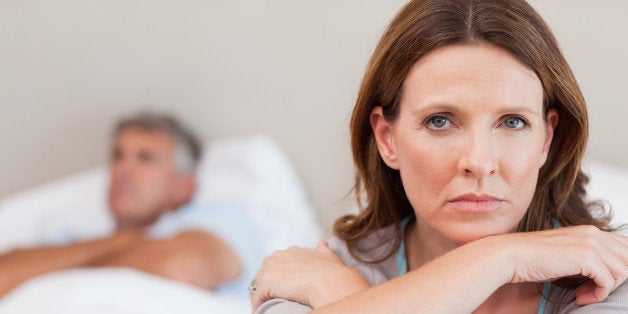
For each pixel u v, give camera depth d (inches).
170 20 91.7
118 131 90.0
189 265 79.9
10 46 95.3
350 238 38.9
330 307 30.5
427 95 30.4
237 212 83.6
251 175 86.0
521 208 31.2
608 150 76.6
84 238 87.5
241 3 89.2
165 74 92.7
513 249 30.0
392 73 31.8
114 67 93.8
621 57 75.2
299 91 88.7
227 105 91.4
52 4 93.9
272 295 35.9
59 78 95.2
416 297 29.7
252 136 91.0
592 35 75.7
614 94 75.9
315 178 89.5
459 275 29.7
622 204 67.5
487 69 29.7
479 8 30.3
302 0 86.9
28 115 96.5
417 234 37.0
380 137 34.2
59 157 96.7
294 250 38.1
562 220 35.6
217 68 91.0
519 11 30.6
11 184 98.0
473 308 29.7
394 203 37.4
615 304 31.0
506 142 30.3
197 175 88.4
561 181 34.4
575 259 30.0
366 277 37.6
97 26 93.4
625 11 74.9
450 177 30.6
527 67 30.1
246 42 89.7
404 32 31.2
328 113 88.0
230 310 70.9
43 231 88.3
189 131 90.2
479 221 30.9
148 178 87.7
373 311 29.8
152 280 70.8
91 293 66.9
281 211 84.0
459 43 30.1
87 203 89.4
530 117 30.3
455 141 30.5
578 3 75.7
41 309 66.4
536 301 34.0
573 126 32.5
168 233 84.7
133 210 87.4
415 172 31.6
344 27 85.7
